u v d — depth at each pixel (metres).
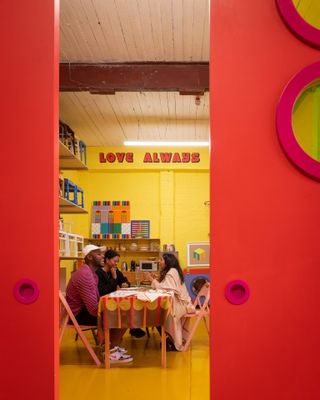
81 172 10.94
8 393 2.26
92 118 8.84
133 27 5.56
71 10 5.18
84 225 10.79
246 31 2.31
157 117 8.85
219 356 2.18
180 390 3.88
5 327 2.29
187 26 5.53
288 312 2.19
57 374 2.35
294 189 2.24
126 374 4.45
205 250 10.59
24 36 2.39
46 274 2.30
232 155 2.26
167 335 5.58
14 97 2.37
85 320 5.21
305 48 2.29
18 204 2.32
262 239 2.22
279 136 2.23
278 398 2.16
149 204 10.92
